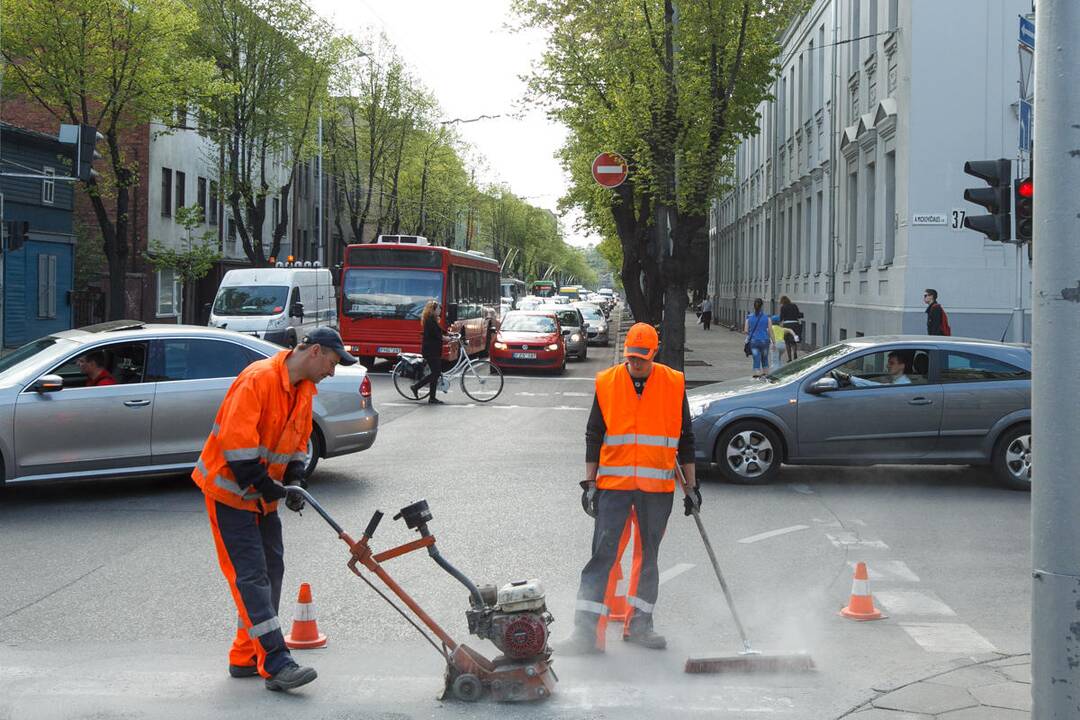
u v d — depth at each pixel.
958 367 12.03
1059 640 4.18
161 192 46.41
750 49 25.72
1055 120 4.29
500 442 15.59
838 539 9.30
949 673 5.68
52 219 37.03
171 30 31.20
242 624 5.59
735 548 8.95
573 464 13.47
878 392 11.92
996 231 9.35
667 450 6.10
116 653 6.12
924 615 7.01
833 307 31.00
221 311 29.52
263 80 42.97
